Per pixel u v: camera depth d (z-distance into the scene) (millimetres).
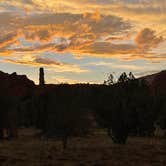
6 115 36438
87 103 29609
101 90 30234
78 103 28969
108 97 29984
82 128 29672
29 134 39438
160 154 23031
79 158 21281
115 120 29641
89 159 20906
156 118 31453
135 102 29953
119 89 30391
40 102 36312
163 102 30984
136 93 30312
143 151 24344
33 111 40219
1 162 20062
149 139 33812
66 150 25078
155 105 30562
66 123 27484
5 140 33812
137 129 30781
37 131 42250
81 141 32188
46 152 23891
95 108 29797
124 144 29391
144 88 30953
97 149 25594
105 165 19094
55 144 29141
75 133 32219
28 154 22922
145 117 30000
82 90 29750
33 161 20297
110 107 29750
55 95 29641
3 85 38219
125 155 22469
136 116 29812
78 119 28328
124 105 29719
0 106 36312
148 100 30453
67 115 28047
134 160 20688
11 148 26266
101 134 40344
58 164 19281
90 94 29906
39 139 33312
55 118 28719
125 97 30000
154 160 20578
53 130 29844
